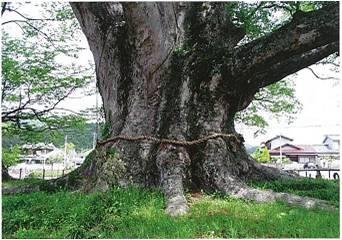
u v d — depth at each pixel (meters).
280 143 39.44
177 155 9.09
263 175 10.87
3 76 20.19
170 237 5.94
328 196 8.66
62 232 6.49
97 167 9.47
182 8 10.28
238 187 8.59
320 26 8.48
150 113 9.73
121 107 10.27
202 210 7.29
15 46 20.20
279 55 8.99
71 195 8.91
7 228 6.84
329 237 5.81
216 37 10.38
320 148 39.91
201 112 9.77
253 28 12.31
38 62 20.59
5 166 21.34
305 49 8.84
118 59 10.39
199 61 9.86
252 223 6.42
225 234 6.05
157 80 9.78
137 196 8.16
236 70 9.55
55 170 31.86
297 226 6.25
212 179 9.03
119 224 6.68
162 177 8.82
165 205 7.73
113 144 9.61
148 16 9.20
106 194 8.17
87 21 10.91
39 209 7.55
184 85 9.80
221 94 9.91
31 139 23.31
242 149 10.66
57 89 21.39
